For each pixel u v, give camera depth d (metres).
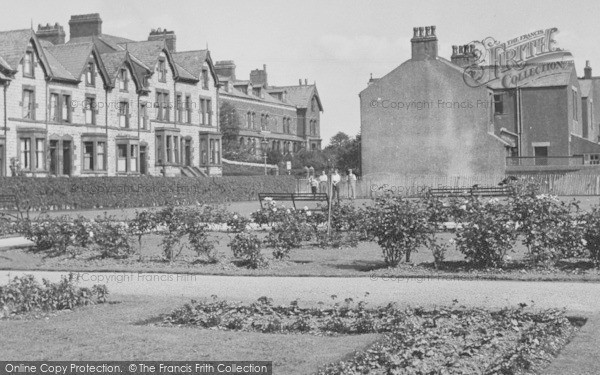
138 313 16.92
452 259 25.73
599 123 105.31
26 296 17.56
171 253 27.19
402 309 16.88
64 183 55.75
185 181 66.25
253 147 108.75
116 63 72.12
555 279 21.52
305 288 20.62
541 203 23.92
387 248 24.56
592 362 12.42
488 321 15.62
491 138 70.25
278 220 32.84
